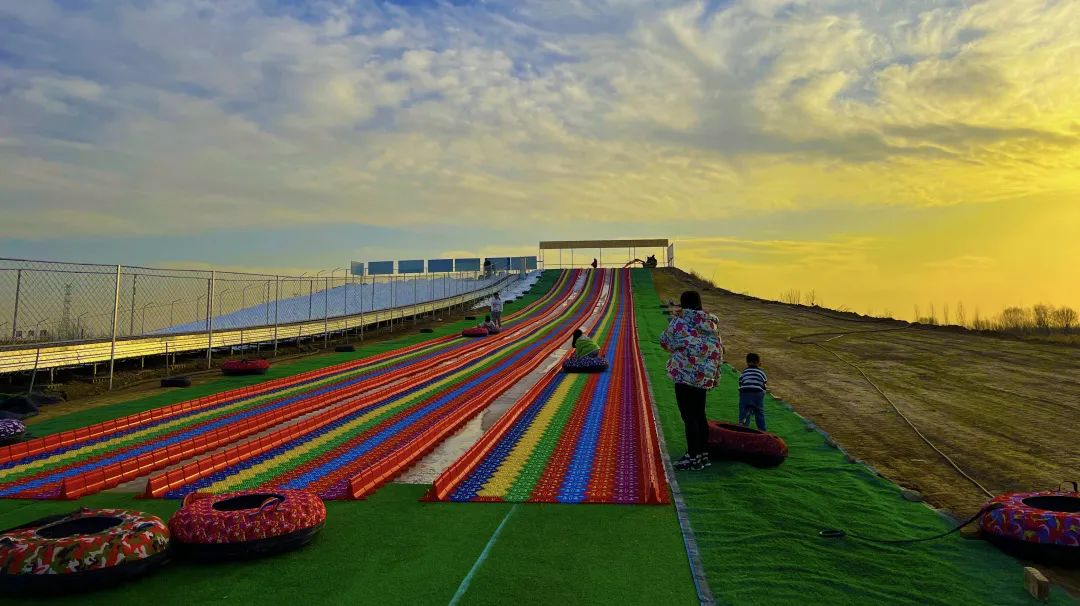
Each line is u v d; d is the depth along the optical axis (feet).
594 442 29.91
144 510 20.12
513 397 44.39
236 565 15.05
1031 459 27.22
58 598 13.33
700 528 17.74
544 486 22.24
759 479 22.98
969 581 14.42
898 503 20.39
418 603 13.03
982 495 22.20
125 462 24.52
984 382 48.98
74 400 43.32
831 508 19.72
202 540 14.94
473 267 231.30
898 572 14.85
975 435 31.83
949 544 16.70
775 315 123.13
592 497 20.76
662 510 19.44
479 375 55.57
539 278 229.25
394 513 19.20
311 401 40.83
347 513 19.21
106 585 13.65
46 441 29.35
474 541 16.71
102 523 15.31
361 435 31.68
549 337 97.19
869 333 90.12
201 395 44.42
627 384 50.21
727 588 13.84
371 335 101.60
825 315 122.21
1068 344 73.51
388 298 161.38
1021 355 64.44
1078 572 15.15
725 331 95.96
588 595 13.44
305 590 13.70
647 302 162.81
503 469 24.81
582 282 216.13
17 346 45.03
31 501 21.25
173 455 27.02
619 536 17.11
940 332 90.43
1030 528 15.55
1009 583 14.35
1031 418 35.96
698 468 24.27
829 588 13.92
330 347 82.43
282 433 30.76
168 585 14.01
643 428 32.58
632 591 13.66
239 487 22.63
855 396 43.62
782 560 15.46
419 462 26.63
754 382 30.60
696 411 24.57
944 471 25.49
